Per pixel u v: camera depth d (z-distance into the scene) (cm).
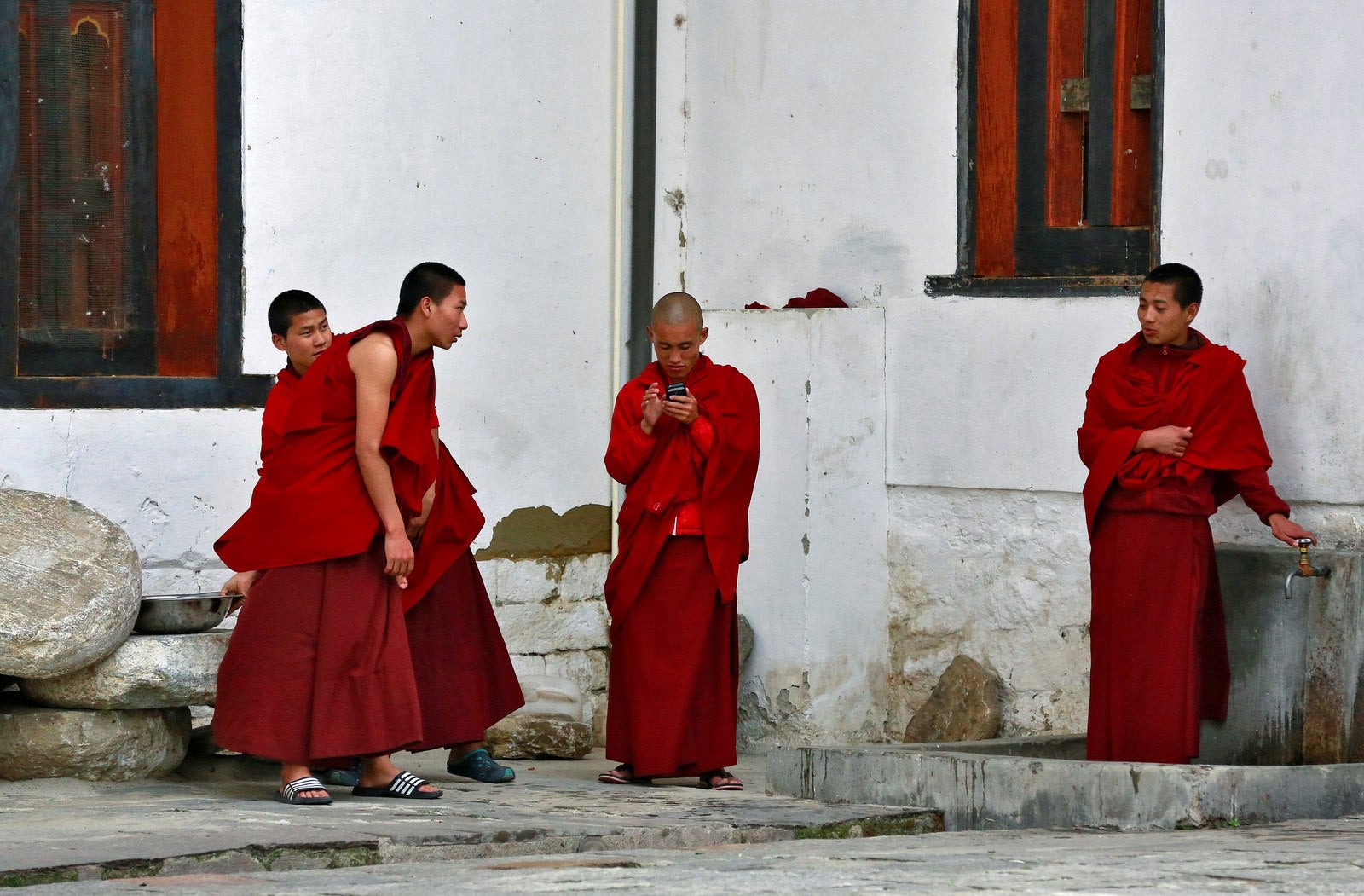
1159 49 1905
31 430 1969
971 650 2097
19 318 2003
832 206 2255
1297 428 1781
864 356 2191
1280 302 1798
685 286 2448
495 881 1098
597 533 2398
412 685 1566
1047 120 2058
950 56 2114
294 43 2131
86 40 2038
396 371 1541
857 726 2200
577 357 2373
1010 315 2052
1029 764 1530
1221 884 1038
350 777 1709
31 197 2014
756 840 1455
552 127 2339
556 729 2103
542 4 2325
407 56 2217
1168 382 1702
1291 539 1673
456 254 2264
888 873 1102
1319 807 1515
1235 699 1777
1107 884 1038
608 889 1034
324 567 1552
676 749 1733
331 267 2164
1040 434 2019
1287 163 1792
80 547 1697
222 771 1845
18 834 1329
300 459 1558
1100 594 1712
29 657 1627
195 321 2092
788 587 2264
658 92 2433
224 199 2095
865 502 2195
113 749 1694
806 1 2283
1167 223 1900
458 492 1766
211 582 2070
